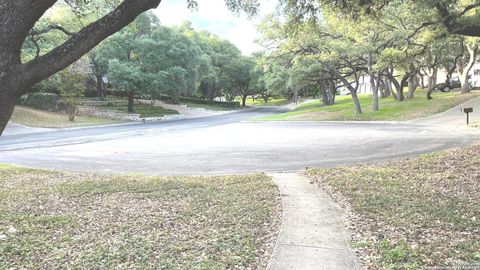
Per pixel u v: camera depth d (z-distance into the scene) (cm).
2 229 560
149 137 2383
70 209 695
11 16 377
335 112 3581
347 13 1144
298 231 533
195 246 473
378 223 554
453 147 1398
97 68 4472
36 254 456
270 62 3450
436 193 709
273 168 1180
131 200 761
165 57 4053
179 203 717
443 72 5822
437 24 1385
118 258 437
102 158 1505
